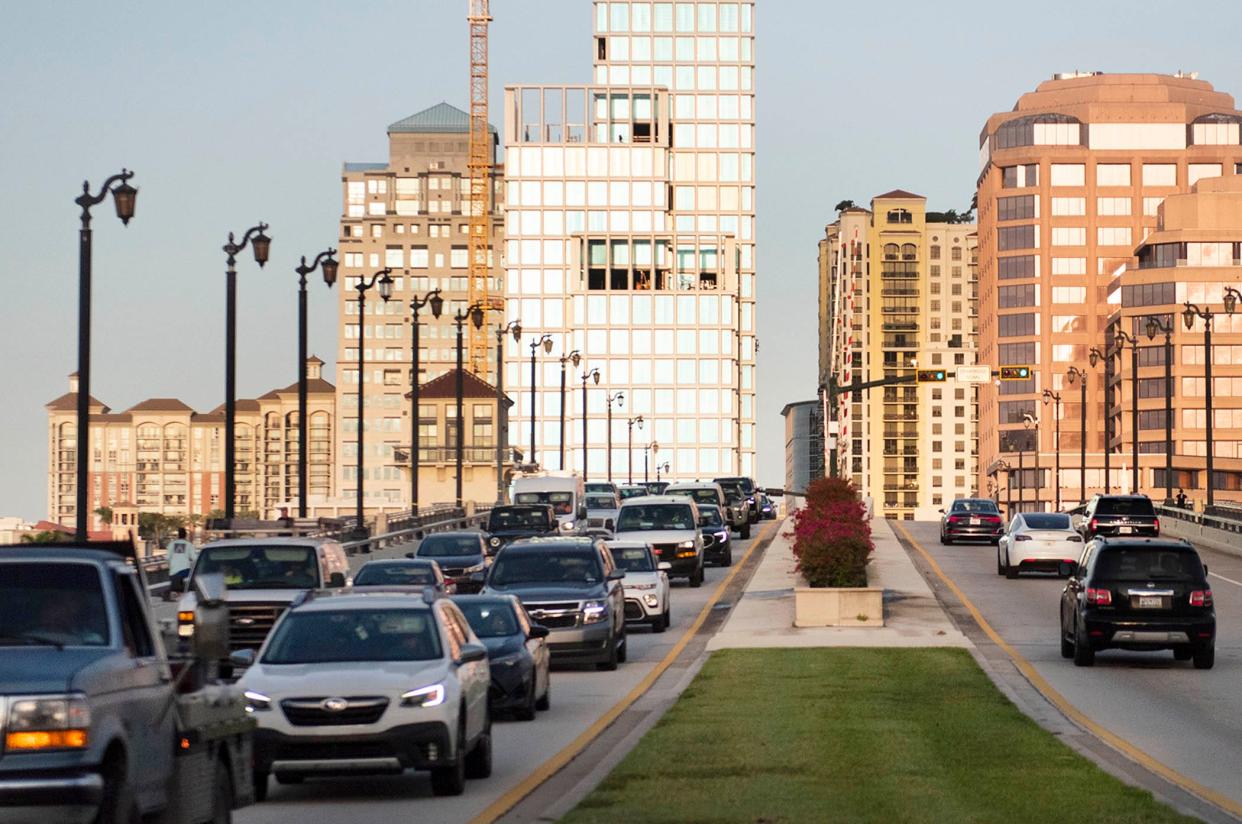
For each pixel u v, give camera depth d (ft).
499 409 472.85
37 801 53.52
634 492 493.77
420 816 81.05
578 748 107.45
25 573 60.34
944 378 371.35
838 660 165.58
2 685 54.70
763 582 272.31
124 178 182.39
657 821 73.26
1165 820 72.59
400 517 383.04
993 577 286.25
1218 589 269.44
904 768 91.20
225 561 153.99
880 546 352.28
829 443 360.48
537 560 170.91
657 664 172.24
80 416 178.81
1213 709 126.62
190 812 63.67
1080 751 99.40
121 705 57.31
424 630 93.30
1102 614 158.40
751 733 108.37
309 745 86.12
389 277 325.62
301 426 280.72
